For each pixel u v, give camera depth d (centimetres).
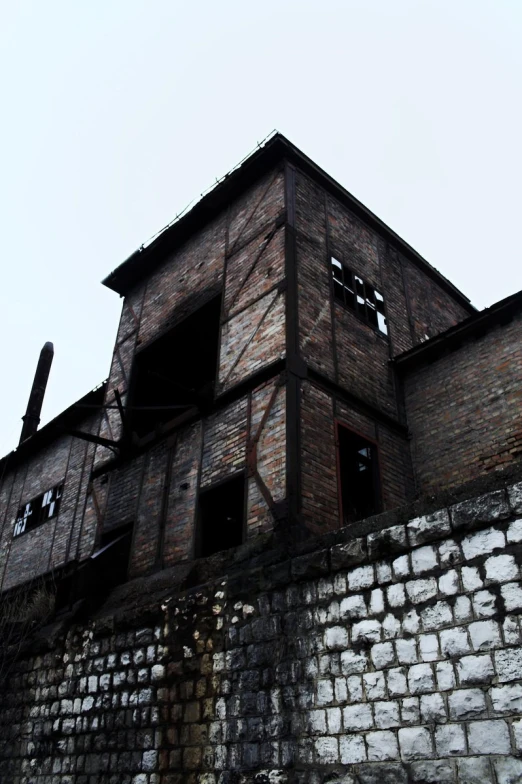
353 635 566
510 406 978
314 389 920
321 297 1038
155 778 670
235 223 1198
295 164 1162
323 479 848
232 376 989
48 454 1817
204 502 931
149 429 1270
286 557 681
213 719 646
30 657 966
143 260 1396
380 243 1297
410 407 1121
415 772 479
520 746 431
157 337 1248
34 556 1608
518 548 485
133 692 752
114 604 898
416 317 1294
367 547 587
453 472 1009
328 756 538
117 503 1108
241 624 668
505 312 1034
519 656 455
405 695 509
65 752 805
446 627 506
